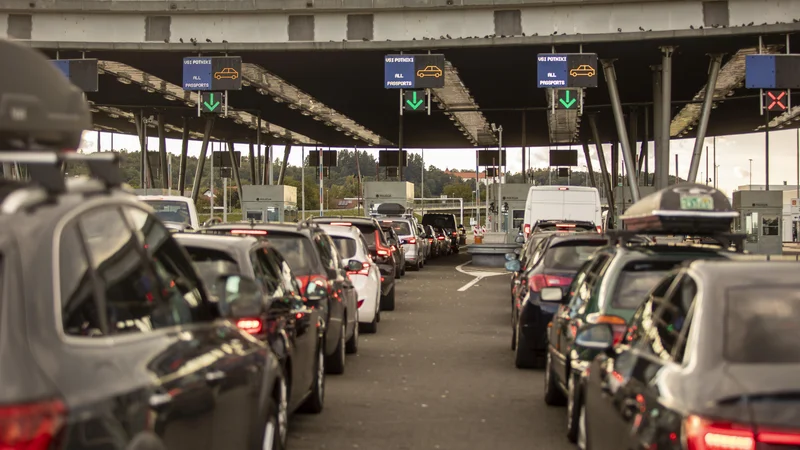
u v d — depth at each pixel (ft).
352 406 42.01
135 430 14.51
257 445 22.20
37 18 158.30
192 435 17.25
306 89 216.54
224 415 19.39
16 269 13.16
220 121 284.41
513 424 38.22
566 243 53.36
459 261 203.00
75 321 14.25
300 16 157.58
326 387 47.03
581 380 31.12
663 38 148.77
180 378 16.89
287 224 48.34
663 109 159.43
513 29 153.48
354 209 536.42
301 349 35.94
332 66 182.50
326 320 44.37
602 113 279.49
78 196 15.71
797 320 17.83
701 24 147.84
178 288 19.57
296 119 279.69
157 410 15.44
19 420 11.85
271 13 157.38
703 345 17.63
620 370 22.80
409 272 158.71
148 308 17.40
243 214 213.87
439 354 59.57
